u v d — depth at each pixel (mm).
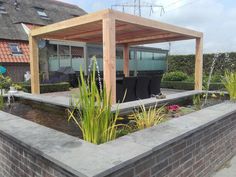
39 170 2061
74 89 11859
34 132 2453
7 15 15203
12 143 2471
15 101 5883
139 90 6543
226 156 3564
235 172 3180
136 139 2209
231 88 4754
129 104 4137
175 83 12375
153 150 1994
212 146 3098
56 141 2164
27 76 13195
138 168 1904
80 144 2084
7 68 12891
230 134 3664
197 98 5309
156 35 7641
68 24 5168
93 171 1577
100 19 4293
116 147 2002
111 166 1646
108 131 2408
